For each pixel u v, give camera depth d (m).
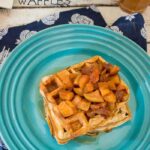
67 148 0.47
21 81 0.49
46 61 0.51
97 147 0.48
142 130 0.49
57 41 0.52
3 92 0.47
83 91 0.44
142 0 0.59
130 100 0.51
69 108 0.44
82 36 0.53
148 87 0.52
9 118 0.46
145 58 0.53
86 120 0.45
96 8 0.58
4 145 0.47
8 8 0.58
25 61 0.50
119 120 0.49
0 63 0.52
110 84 0.46
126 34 0.57
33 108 0.48
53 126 0.47
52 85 0.47
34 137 0.46
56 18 0.57
